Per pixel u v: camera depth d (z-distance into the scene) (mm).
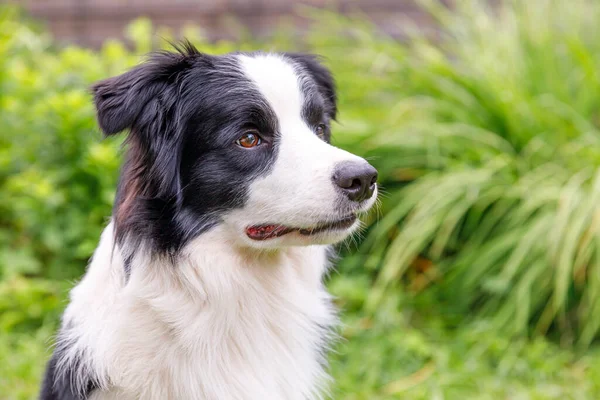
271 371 2967
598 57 5746
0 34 5992
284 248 2938
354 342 4734
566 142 5199
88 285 2938
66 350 2895
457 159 5379
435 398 4188
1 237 5184
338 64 6203
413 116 5574
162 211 2793
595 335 4922
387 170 5398
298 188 2682
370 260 5020
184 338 2805
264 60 2975
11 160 5328
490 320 4859
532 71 5730
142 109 2783
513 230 4922
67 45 7676
